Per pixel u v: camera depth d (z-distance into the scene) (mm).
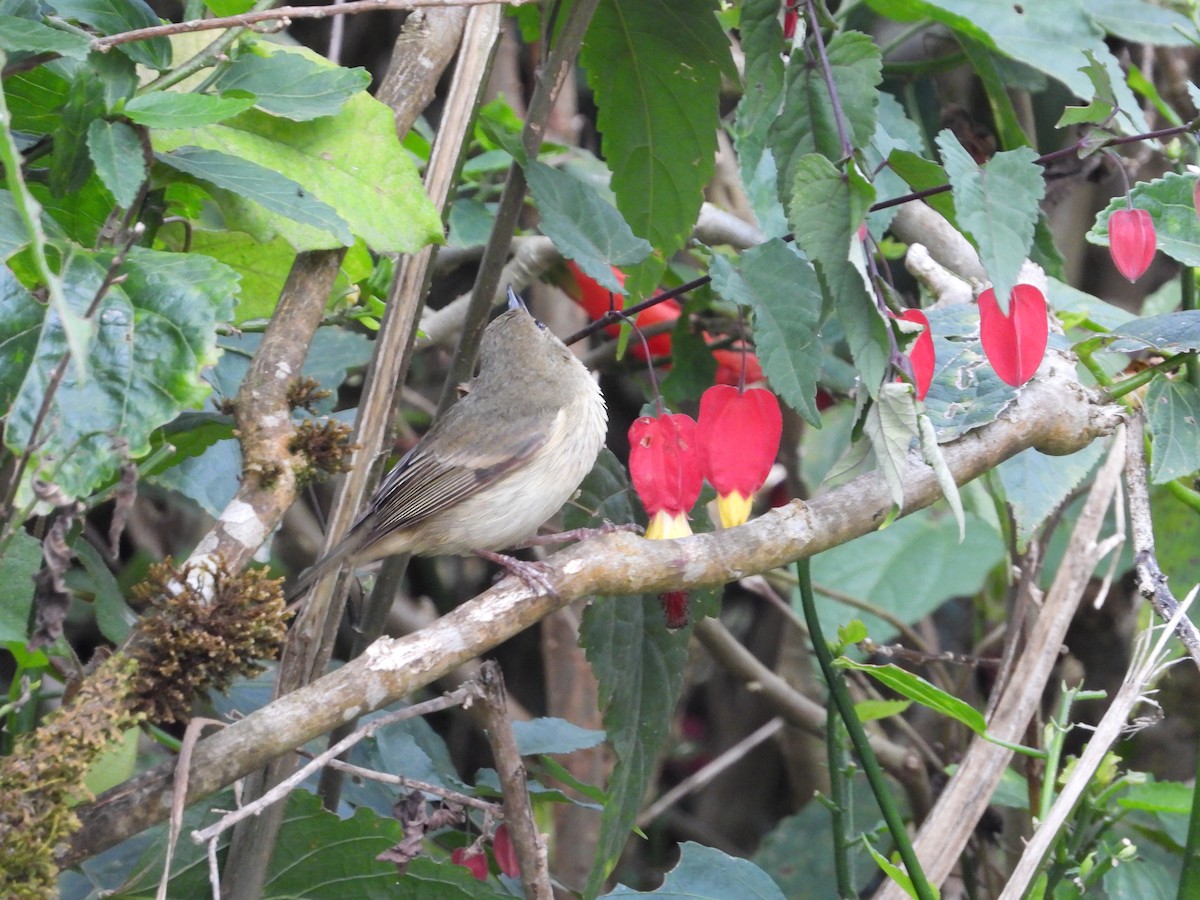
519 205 6406
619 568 4879
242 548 4758
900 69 9312
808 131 5211
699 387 8945
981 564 9984
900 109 8219
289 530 11508
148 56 5129
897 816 6070
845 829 7176
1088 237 5652
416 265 5895
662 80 6617
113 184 4637
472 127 6242
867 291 4660
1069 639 9477
